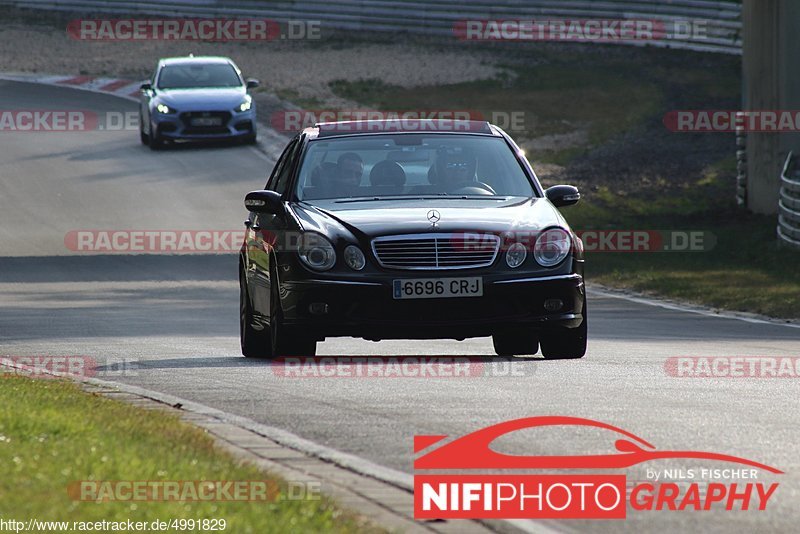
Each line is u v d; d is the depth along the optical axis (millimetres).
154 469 20062
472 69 165125
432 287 36281
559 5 178500
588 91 153250
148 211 100000
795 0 100812
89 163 118125
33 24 194875
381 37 184250
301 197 39562
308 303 36531
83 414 25766
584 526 18953
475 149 41094
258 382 33656
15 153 122750
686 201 108312
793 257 82750
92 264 80438
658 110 144500
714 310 62688
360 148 40844
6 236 91000
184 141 127875
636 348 43500
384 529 17828
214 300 64750
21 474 19328
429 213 37375
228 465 21094
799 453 23734
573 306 37250
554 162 123688
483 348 44094
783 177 91000
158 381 34156
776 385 32938
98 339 47188
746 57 104562
